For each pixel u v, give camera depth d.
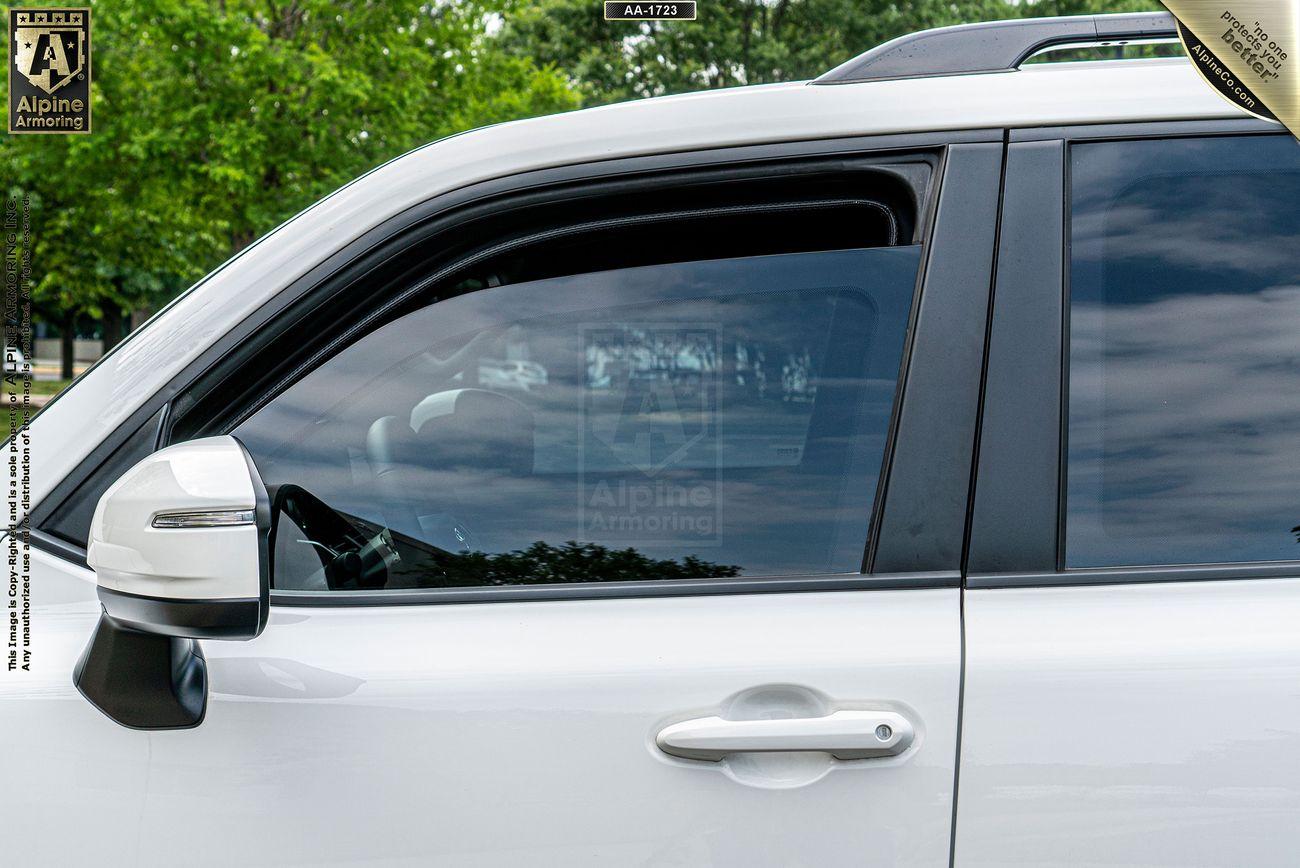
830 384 1.47
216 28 13.25
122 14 13.02
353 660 1.37
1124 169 1.47
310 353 1.53
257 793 1.33
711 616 1.39
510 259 1.54
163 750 1.34
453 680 1.35
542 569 1.47
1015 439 1.40
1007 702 1.31
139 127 13.93
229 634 1.18
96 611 1.43
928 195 1.47
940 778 1.31
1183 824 1.29
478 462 1.52
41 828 1.33
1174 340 1.44
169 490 1.18
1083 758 1.30
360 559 1.50
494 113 15.85
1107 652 1.33
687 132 1.50
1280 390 1.43
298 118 13.92
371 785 1.33
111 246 18.94
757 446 1.48
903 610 1.37
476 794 1.32
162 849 1.33
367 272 1.50
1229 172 1.47
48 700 1.36
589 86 27.06
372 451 1.53
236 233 14.98
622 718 1.33
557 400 1.52
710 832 1.31
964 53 1.56
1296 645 1.33
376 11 14.23
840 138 1.49
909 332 1.45
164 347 1.50
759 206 1.50
